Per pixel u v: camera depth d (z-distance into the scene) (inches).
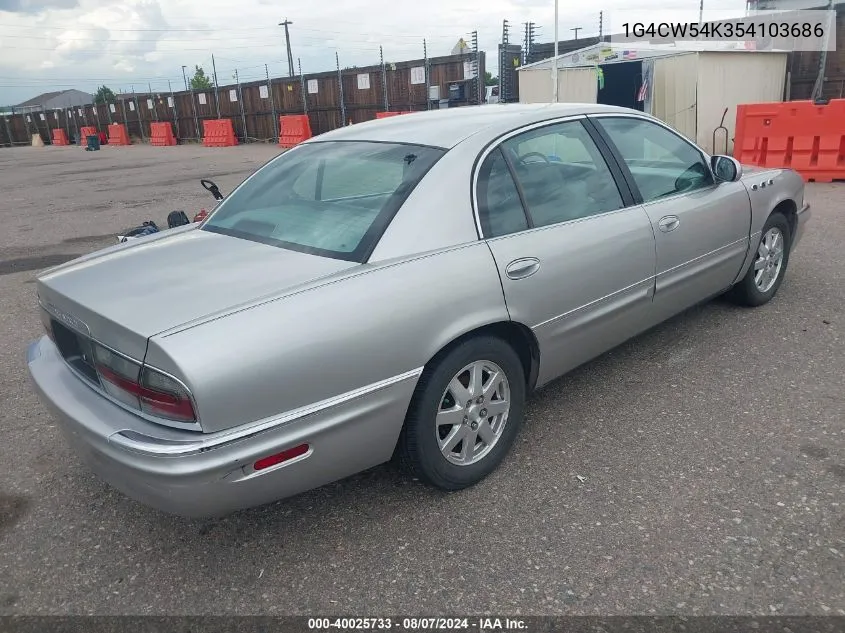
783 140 408.5
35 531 116.6
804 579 95.3
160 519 118.3
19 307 243.3
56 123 1846.7
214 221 135.9
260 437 91.0
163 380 88.3
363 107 964.6
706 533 105.7
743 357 167.5
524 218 124.2
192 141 1346.0
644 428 137.9
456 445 118.1
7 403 164.9
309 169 134.6
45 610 98.5
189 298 97.8
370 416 102.0
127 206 480.7
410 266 106.1
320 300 97.0
